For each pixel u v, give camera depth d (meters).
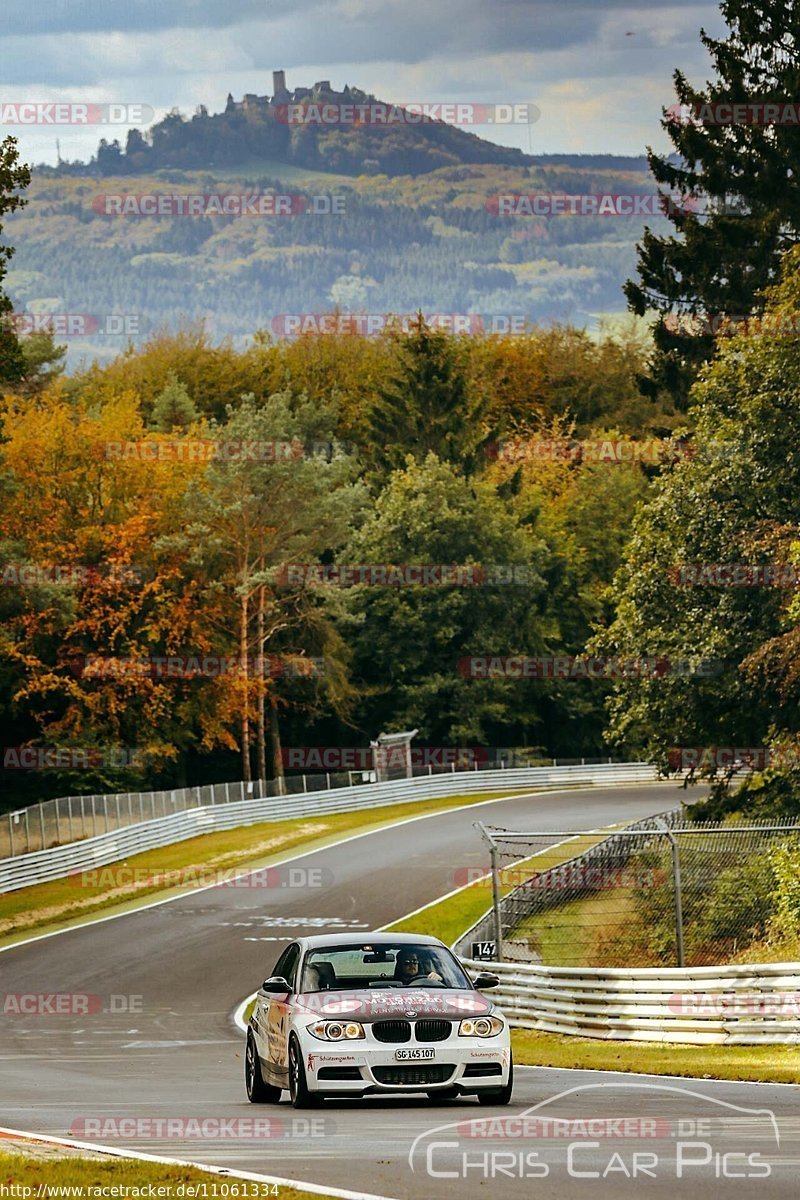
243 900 96.69
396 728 178.50
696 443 85.56
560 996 51.72
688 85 127.56
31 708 149.50
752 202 125.88
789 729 81.44
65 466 150.38
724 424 83.81
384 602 178.00
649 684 83.75
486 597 179.88
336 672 171.62
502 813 138.00
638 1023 47.56
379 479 197.75
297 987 31.45
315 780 148.00
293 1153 24.06
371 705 185.00
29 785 148.88
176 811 125.69
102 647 146.75
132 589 150.25
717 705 84.19
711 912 64.50
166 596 151.12
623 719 85.19
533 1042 50.50
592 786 173.38
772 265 123.81
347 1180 21.45
